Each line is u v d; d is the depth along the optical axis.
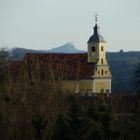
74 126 59.94
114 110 64.50
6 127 64.12
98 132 58.28
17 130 63.59
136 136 61.41
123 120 62.31
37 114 63.38
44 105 64.25
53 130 60.69
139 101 66.69
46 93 66.94
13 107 65.88
